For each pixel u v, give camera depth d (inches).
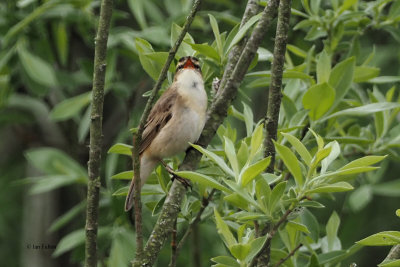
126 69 618.5
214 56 349.7
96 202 305.4
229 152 281.4
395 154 428.1
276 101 319.9
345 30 477.7
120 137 481.7
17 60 539.2
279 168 392.8
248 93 590.2
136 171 285.3
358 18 454.9
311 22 432.1
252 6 352.5
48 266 603.2
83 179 487.2
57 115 484.7
